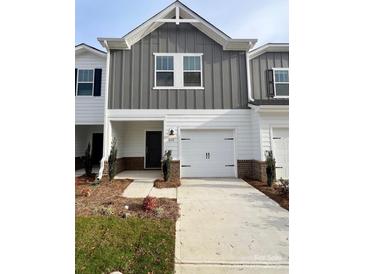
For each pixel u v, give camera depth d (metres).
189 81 9.98
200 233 4.18
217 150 9.93
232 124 9.88
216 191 7.40
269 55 11.23
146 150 12.52
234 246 3.70
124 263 3.13
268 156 8.38
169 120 9.78
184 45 10.11
